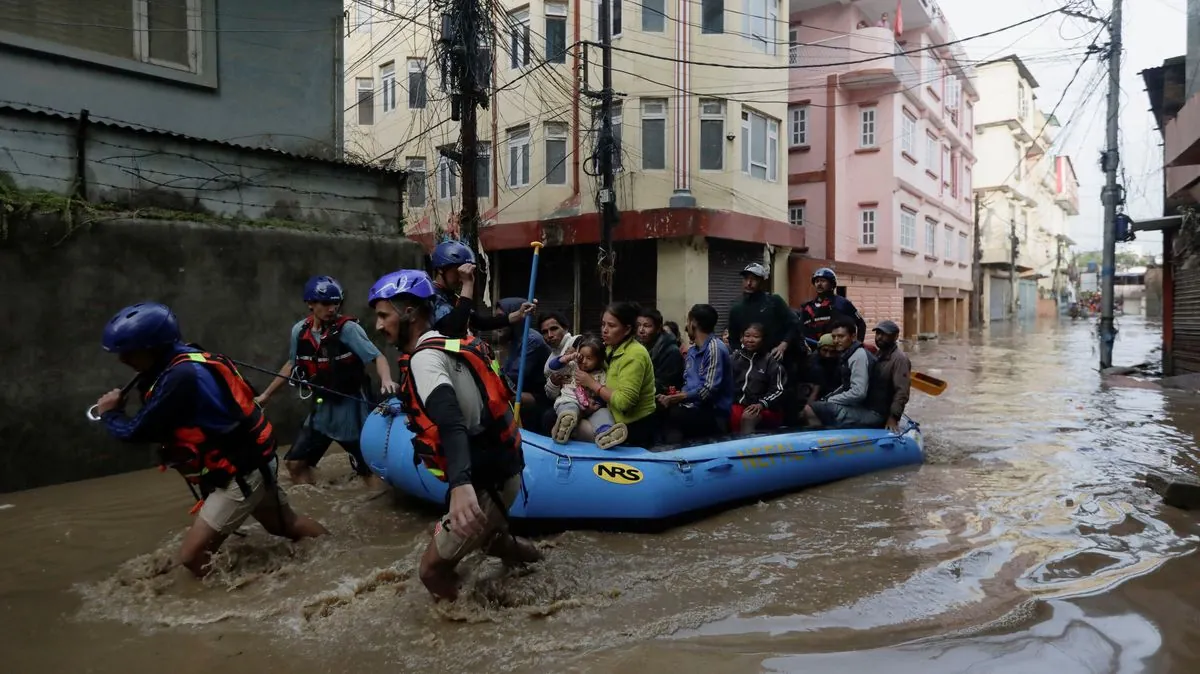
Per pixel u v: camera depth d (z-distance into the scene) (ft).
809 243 71.51
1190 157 35.53
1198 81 39.73
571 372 15.69
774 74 57.21
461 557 10.19
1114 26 46.73
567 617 10.35
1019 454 21.47
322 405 16.63
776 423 19.60
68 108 24.68
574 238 53.47
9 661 9.14
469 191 36.35
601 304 55.36
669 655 9.28
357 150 65.98
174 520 14.82
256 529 13.61
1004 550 13.08
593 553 13.00
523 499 13.30
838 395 20.16
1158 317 142.82
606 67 45.60
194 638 9.75
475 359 9.80
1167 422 27.27
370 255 25.68
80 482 18.11
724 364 17.75
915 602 10.85
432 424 9.46
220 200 23.76
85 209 19.43
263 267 22.68
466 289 14.48
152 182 22.06
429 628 9.99
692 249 51.26
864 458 18.69
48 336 18.11
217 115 28.30
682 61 49.24
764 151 57.36
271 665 9.07
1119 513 15.33
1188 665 8.96
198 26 27.58
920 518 15.12
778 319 20.77
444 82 36.58
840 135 70.69
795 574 12.00
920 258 82.99
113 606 10.71
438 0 36.40
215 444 11.13
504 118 57.82
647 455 14.65
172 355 10.71
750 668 8.96
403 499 16.02
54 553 12.96
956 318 101.30
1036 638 9.65
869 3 68.44
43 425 17.87
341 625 10.07
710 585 11.52
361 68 67.41
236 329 22.06
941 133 90.89
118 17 25.67
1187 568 12.12
